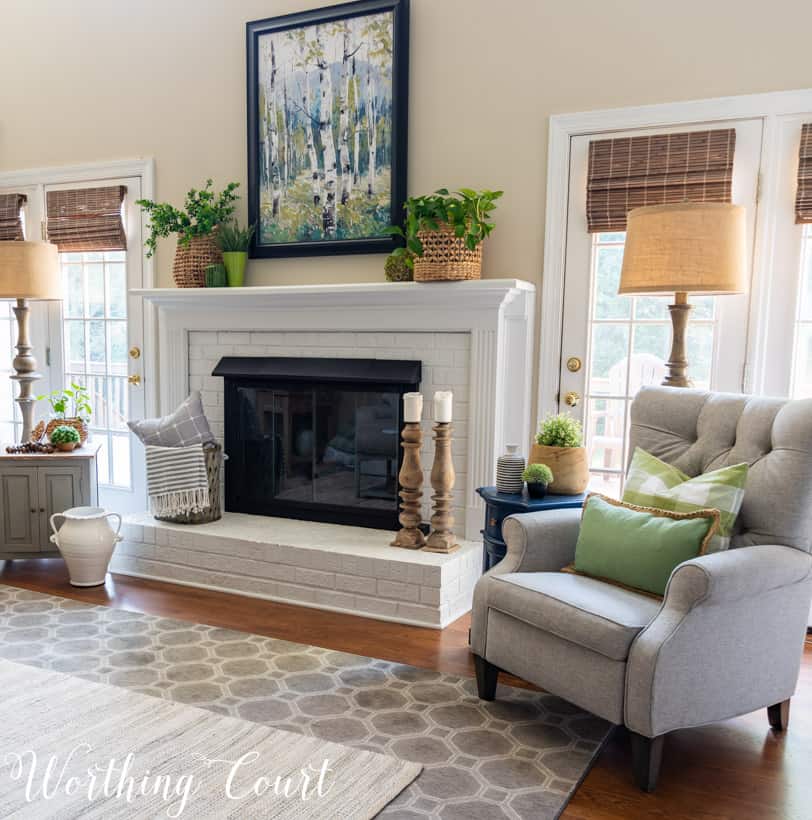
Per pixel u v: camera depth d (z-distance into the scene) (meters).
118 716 2.33
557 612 2.17
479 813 1.90
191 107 4.19
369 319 3.62
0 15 4.66
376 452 3.63
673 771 2.12
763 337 3.13
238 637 2.97
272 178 3.96
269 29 3.88
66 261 4.64
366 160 3.74
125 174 4.39
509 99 3.47
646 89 3.23
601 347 3.42
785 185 3.06
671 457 2.61
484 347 3.39
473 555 3.34
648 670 1.96
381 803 1.92
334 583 3.29
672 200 3.19
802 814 1.93
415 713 2.39
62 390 4.36
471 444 3.46
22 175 4.68
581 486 2.92
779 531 2.27
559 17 3.35
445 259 3.24
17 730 2.24
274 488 3.91
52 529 3.77
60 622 3.10
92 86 4.45
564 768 2.10
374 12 3.65
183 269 3.98
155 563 3.69
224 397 3.95
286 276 4.02
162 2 4.20
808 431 2.26
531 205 3.46
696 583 1.97
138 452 4.53
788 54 3.00
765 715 2.46
